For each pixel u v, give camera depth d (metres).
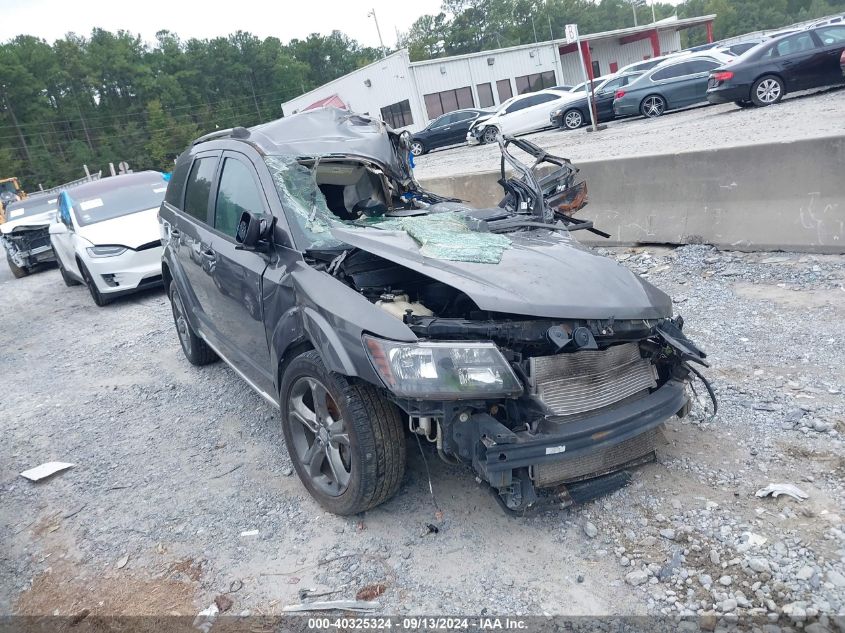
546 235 3.69
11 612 3.09
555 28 103.50
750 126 12.31
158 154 92.00
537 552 3.00
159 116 91.94
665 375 3.39
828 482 3.21
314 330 3.10
